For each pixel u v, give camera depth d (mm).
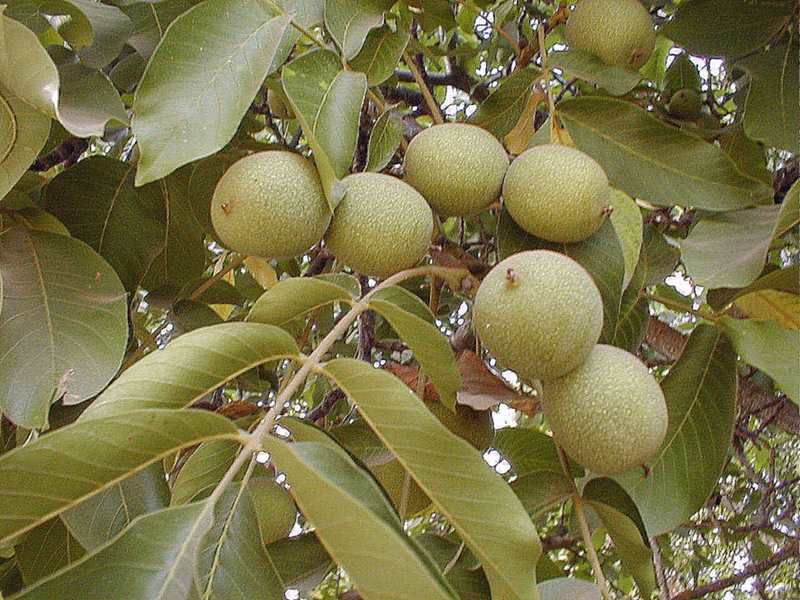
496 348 292
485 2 499
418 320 272
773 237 316
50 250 296
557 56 408
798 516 824
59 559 302
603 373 292
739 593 953
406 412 229
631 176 370
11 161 272
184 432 211
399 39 381
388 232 319
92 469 201
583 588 282
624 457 289
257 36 306
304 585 303
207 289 438
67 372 269
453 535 363
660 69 615
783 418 581
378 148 369
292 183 304
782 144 386
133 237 360
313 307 299
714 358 344
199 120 284
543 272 285
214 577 213
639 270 390
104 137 450
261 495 330
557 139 385
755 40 438
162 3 374
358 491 217
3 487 193
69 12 308
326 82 331
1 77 245
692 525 727
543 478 326
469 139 346
